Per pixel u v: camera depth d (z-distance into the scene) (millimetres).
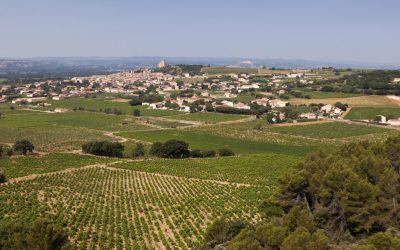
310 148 181375
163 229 78500
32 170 133375
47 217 83688
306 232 40844
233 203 97688
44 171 132375
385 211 55562
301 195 69062
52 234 49344
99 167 140250
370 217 54594
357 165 64750
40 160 150375
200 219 83750
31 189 108000
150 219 84438
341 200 56969
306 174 68875
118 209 90938
